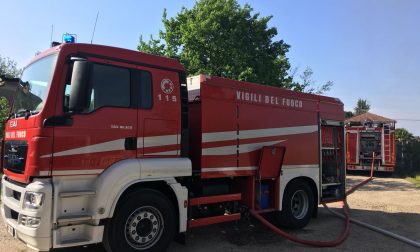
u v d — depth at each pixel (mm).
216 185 7188
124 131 5680
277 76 21156
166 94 6176
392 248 7199
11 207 5484
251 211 7582
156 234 5969
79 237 5305
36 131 5074
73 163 5230
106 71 5621
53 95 5164
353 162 23953
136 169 5672
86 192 5285
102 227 5406
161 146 6043
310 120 9023
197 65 19969
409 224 9352
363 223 9133
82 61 4934
